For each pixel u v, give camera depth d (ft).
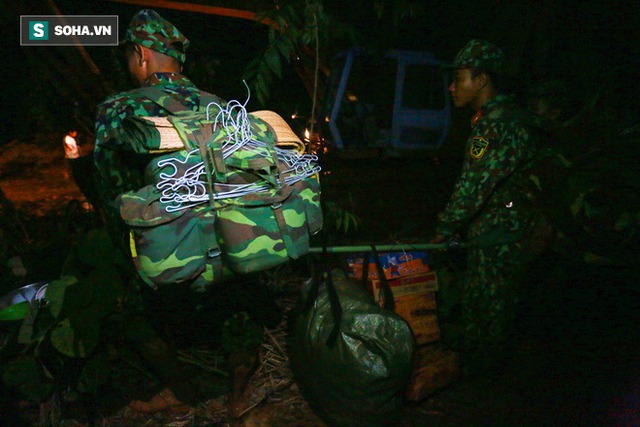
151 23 8.02
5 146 32.68
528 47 18.26
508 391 10.28
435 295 11.21
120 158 7.75
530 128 9.91
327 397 8.59
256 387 9.94
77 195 24.53
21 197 24.52
